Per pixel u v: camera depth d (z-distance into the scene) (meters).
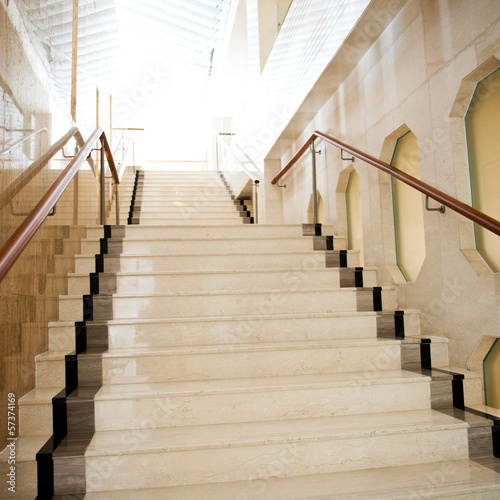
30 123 2.27
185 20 8.46
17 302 1.98
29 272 2.16
